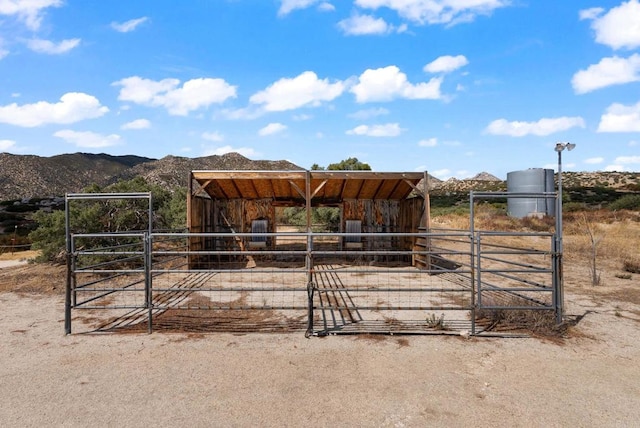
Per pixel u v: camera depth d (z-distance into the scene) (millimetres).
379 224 15781
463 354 5285
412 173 12883
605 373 4719
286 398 4051
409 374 4645
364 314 7281
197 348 5480
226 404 3924
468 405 3932
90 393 4164
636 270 11914
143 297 8898
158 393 4156
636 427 3553
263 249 15406
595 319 7016
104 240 13961
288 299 8703
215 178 12734
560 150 6305
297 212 29125
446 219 28625
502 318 6906
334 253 6098
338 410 3816
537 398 4086
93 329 6426
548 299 8445
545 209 27875
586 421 3650
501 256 15219
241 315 7238
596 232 20031
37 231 14039
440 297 8797
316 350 5398
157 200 17766
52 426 3533
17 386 4336
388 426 3543
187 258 12570
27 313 7500
